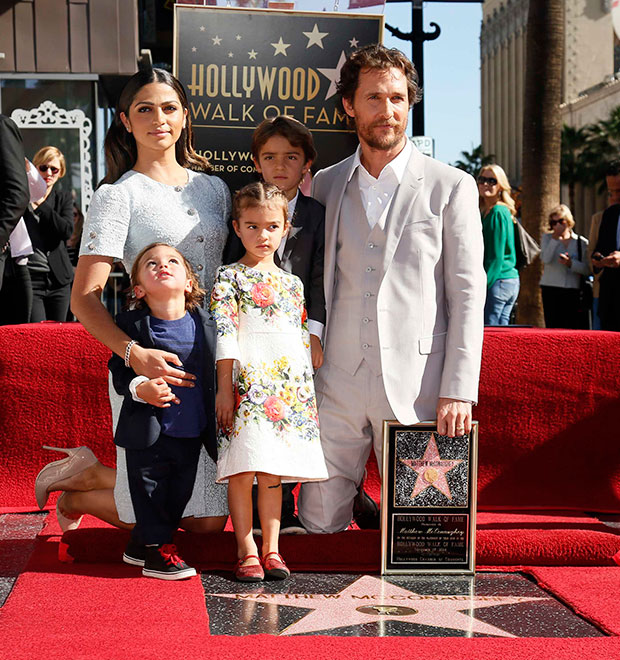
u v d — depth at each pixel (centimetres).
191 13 423
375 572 309
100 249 301
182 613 252
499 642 233
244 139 428
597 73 5128
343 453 326
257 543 322
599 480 398
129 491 302
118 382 294
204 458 314
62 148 840
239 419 294
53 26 829
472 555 309
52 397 388
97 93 841
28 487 391
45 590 273
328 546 314
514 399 393
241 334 302
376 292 317
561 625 254
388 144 312
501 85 7319
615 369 395
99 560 309
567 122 4600
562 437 396
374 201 321
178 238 310
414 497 308
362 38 432
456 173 321
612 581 293
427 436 309
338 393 323
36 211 558
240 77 427
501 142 7325
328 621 254
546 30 1274
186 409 292
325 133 431
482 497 396
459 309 311
